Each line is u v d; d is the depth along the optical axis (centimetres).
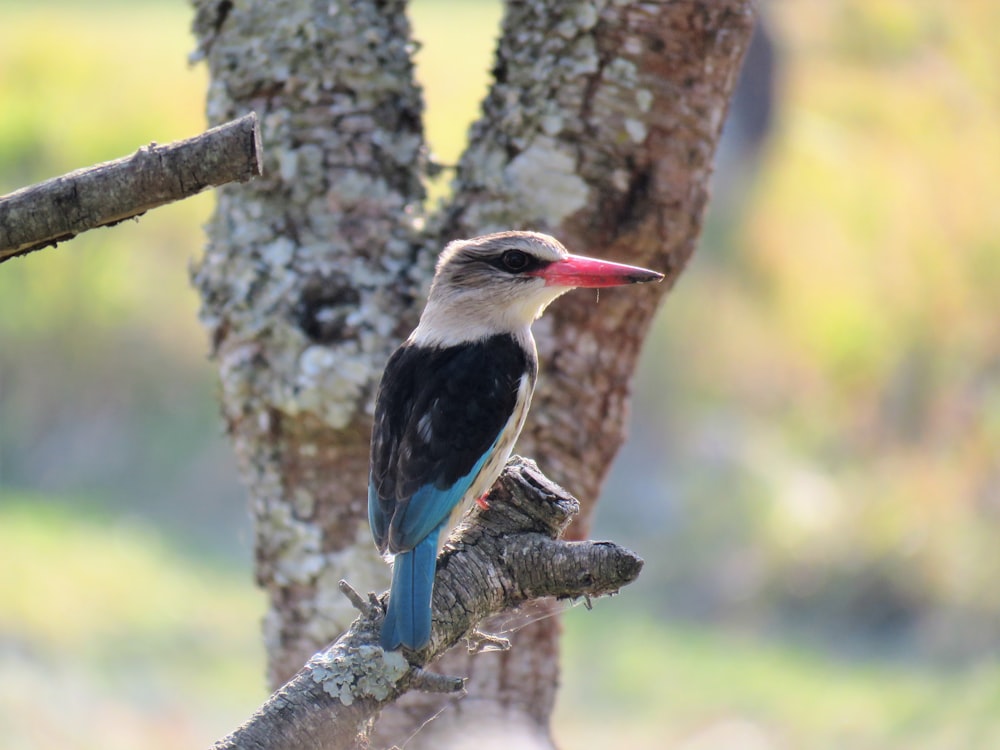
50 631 1405
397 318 601
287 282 590
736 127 2234
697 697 1407
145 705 1287
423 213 622
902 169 2019
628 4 575
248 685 1369
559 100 585
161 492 1828
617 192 589
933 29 1980
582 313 605
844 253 2031
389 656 441
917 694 1397
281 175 596
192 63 620
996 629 1523
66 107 2366
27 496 1798
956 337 1889
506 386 579
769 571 1644
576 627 1575
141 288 1977
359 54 601
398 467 558
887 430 1858
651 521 1808
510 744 586
